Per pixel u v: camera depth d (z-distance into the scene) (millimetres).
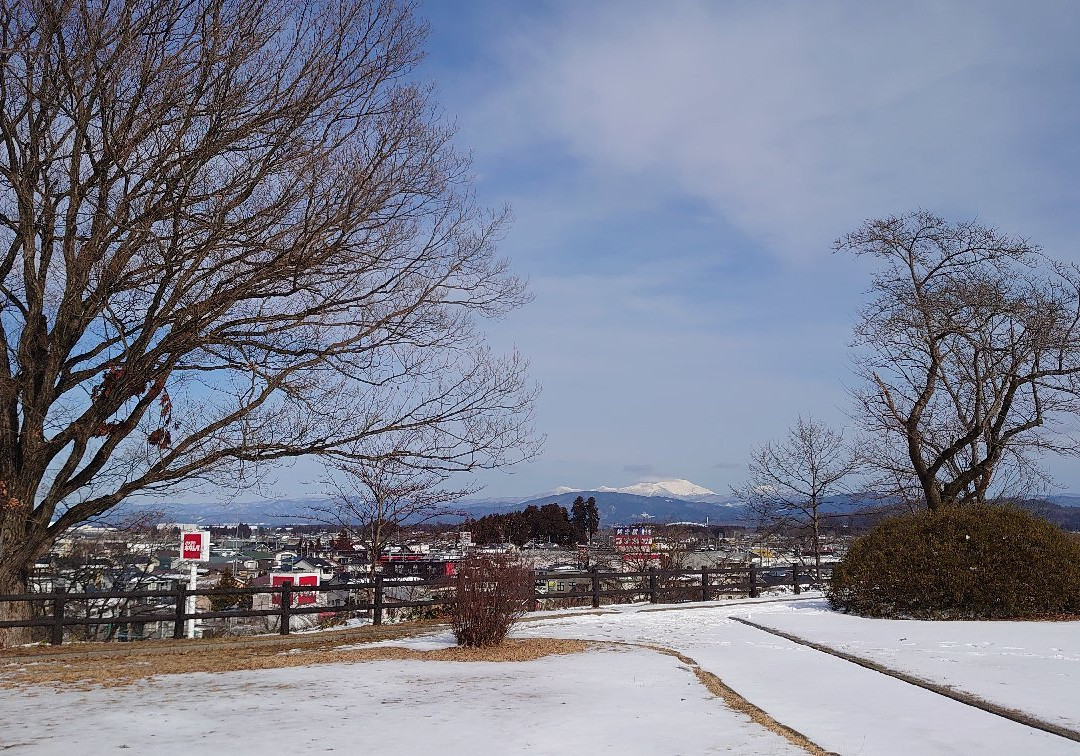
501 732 8188
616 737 7887
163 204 16891
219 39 16375
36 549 16984
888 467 31219
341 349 18750
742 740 7684
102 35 16125
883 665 12430
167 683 11953
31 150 16203
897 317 28078
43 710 9695
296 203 17844
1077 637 15594
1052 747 7383
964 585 19203
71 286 16219
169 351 17219
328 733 8203
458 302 19781
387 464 19844
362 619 22484
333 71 17938
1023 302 27172
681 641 16391
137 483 17531
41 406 16688
